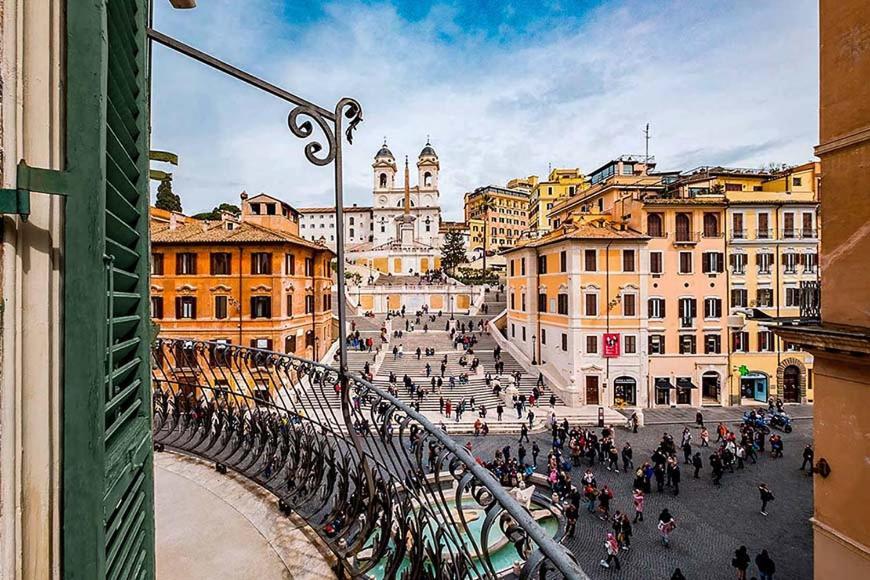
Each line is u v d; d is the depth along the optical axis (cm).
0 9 141
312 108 330
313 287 3872
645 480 1980
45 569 152
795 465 2317
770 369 3459
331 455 413
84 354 160
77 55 161
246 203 3753
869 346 618
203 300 3100
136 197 260
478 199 12675
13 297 143
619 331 3325
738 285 3462
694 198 3516
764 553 1317
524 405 3167
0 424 136
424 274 8831
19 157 149
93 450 161
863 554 651
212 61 297
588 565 1455
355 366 3800
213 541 393
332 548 361
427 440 266
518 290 4284
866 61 659
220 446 589
